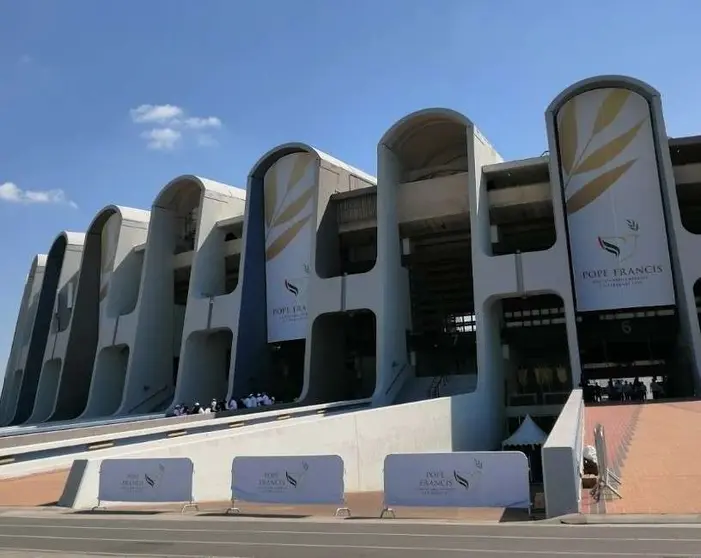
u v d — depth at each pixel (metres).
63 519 9.57
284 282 32.09
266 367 32.22
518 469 8.88
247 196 33.06
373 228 31.44
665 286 23.62
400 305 29.02
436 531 7.61
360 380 33.28
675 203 23.41
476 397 23.55
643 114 25.19
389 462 9.39
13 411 51.28
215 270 35.22
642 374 30.48
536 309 28.48
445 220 29.16
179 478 10.29
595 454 10.05
